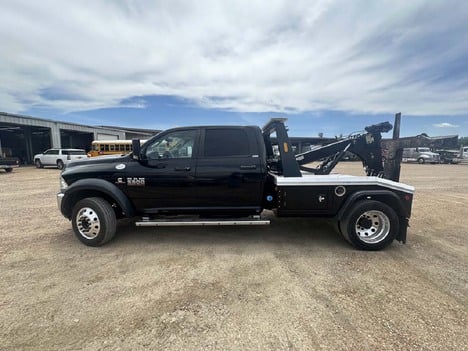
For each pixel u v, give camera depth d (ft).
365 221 12.94
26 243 13.75
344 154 16.39
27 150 93.56
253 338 6.92
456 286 9.51
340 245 13.55
